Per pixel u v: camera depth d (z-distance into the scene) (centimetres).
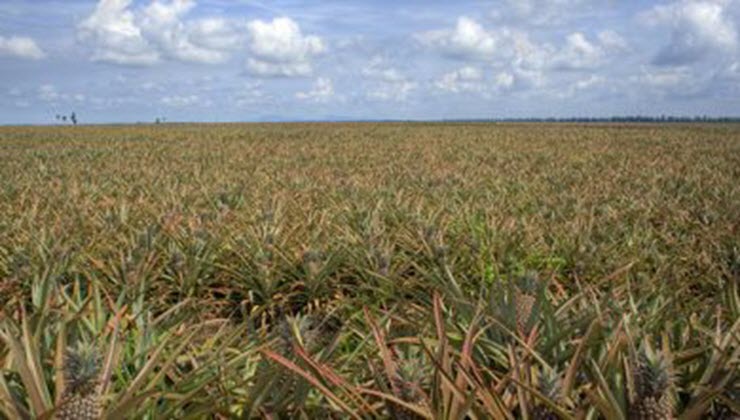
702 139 4456
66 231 855
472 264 766
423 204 1188
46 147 3525
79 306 452
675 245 866
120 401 293
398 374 304
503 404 282
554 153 3027
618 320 372
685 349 378
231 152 3088
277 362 321
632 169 2175
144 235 774
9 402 273
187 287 714
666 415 267
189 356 374
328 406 330
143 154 2934
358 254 773
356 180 1667
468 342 333
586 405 280
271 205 1134
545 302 402
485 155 2892
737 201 1229
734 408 283
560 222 1042
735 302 474
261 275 721
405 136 4912
